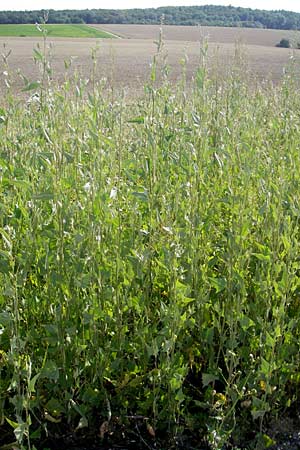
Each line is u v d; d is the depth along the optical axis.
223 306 2.78
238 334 2.85
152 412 2.72
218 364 2.98
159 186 3.08
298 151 3.77
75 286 2.68
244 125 4.34
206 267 2.93
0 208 2.95
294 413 2.83
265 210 3.01
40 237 2.86
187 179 3.24
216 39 27.33
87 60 16.98
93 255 2.67
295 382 2.84
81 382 2.77
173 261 2.56
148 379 2.78
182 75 4.16
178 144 3.59
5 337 2.76
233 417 2.60
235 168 3.35
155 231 2.94
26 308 2.81
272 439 2.69
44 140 3.43
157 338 2.64
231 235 2.74
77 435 2.69
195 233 2.95
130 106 4.84
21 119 3.83
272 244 2.86
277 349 2.71
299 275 3.21
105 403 2.71
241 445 2.65
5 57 3.43
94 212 2.68
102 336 2.79
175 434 2.64
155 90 3.38
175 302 2.53
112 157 3.25
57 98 3.40
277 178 3.18
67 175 3.10
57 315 2.57
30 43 27.69
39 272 2.76
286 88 4.96
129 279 2.75
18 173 3.12
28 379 2.23
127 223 3.14
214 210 3.29
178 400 2.63
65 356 2.67
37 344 2.78
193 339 2.94
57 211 2.66
